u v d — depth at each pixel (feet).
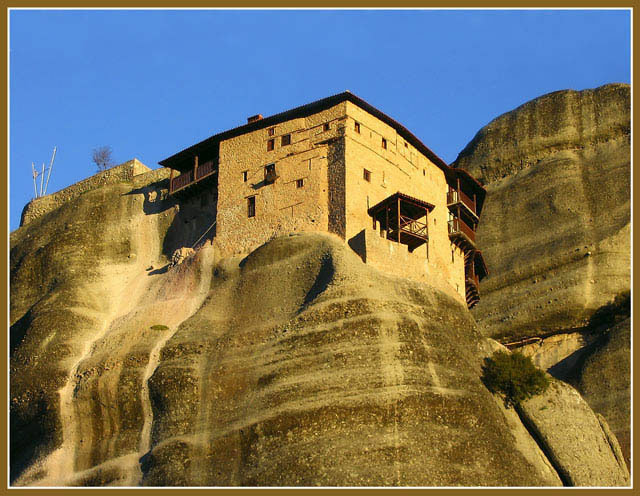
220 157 213.46
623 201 211.00
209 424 160.25
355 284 168.86
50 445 174.40
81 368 184.75
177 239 221.46
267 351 165.99
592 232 208.74
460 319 182.29
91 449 170.91
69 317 199.82
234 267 193.67
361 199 192.95
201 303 191.01
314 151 199.11
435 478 141.18
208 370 169.27
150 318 192.65
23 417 182.29
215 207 215.31
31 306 221.25
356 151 196.13
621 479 158.20
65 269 221.87
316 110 203.10
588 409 166.09
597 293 196.95
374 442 144.15
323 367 156.46
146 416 170.30
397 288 175.94
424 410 150.10
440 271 203.41
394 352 156.87
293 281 179.93
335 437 145.59
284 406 152.76
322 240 184.65
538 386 165.17
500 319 207.10
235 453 152.15
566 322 196.85
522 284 211.41
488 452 149.28
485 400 159.74
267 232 197.57
